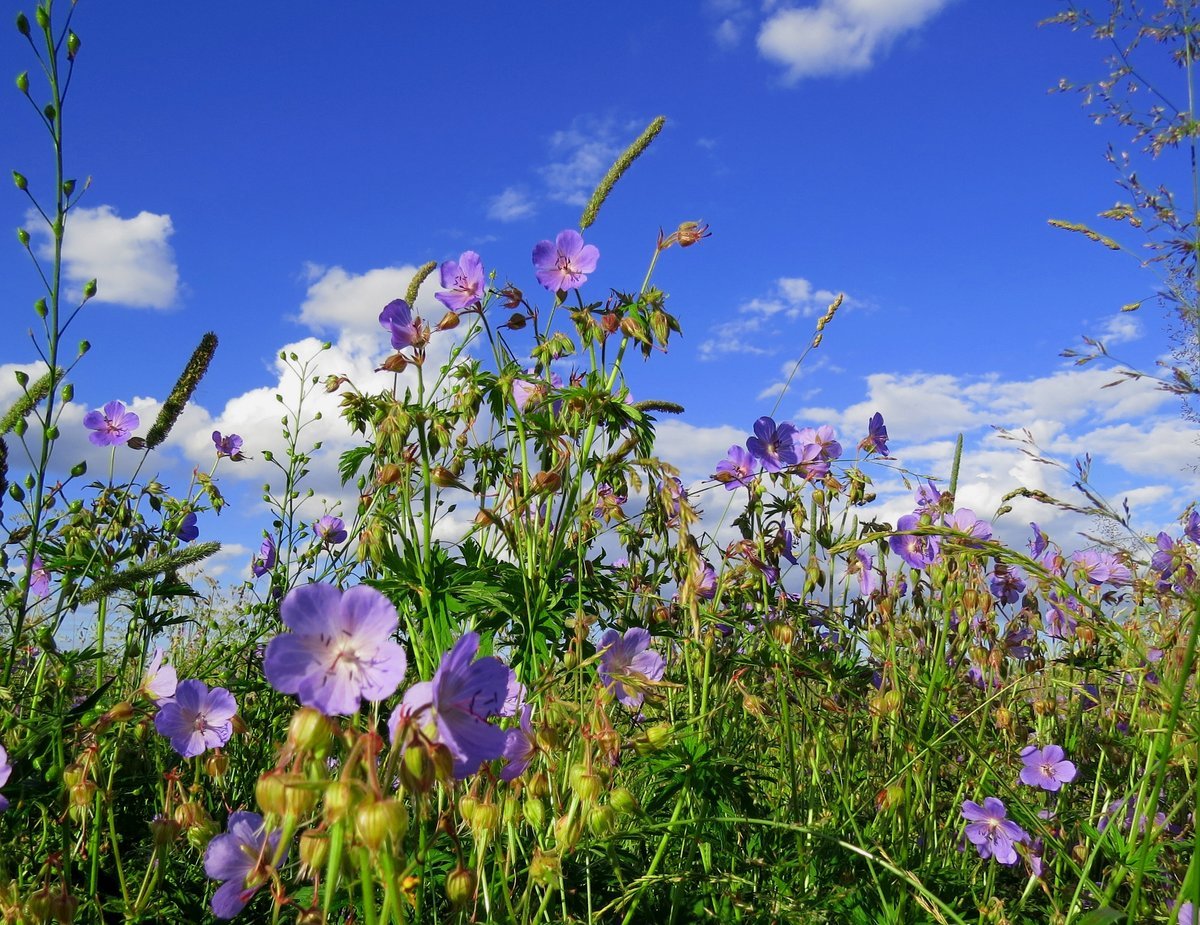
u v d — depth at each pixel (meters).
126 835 0.54
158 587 0.75
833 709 0.59
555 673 0.46
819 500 0.68
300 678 0.27
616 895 0.48
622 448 0.63
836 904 0.50
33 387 0.59
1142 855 0.37
